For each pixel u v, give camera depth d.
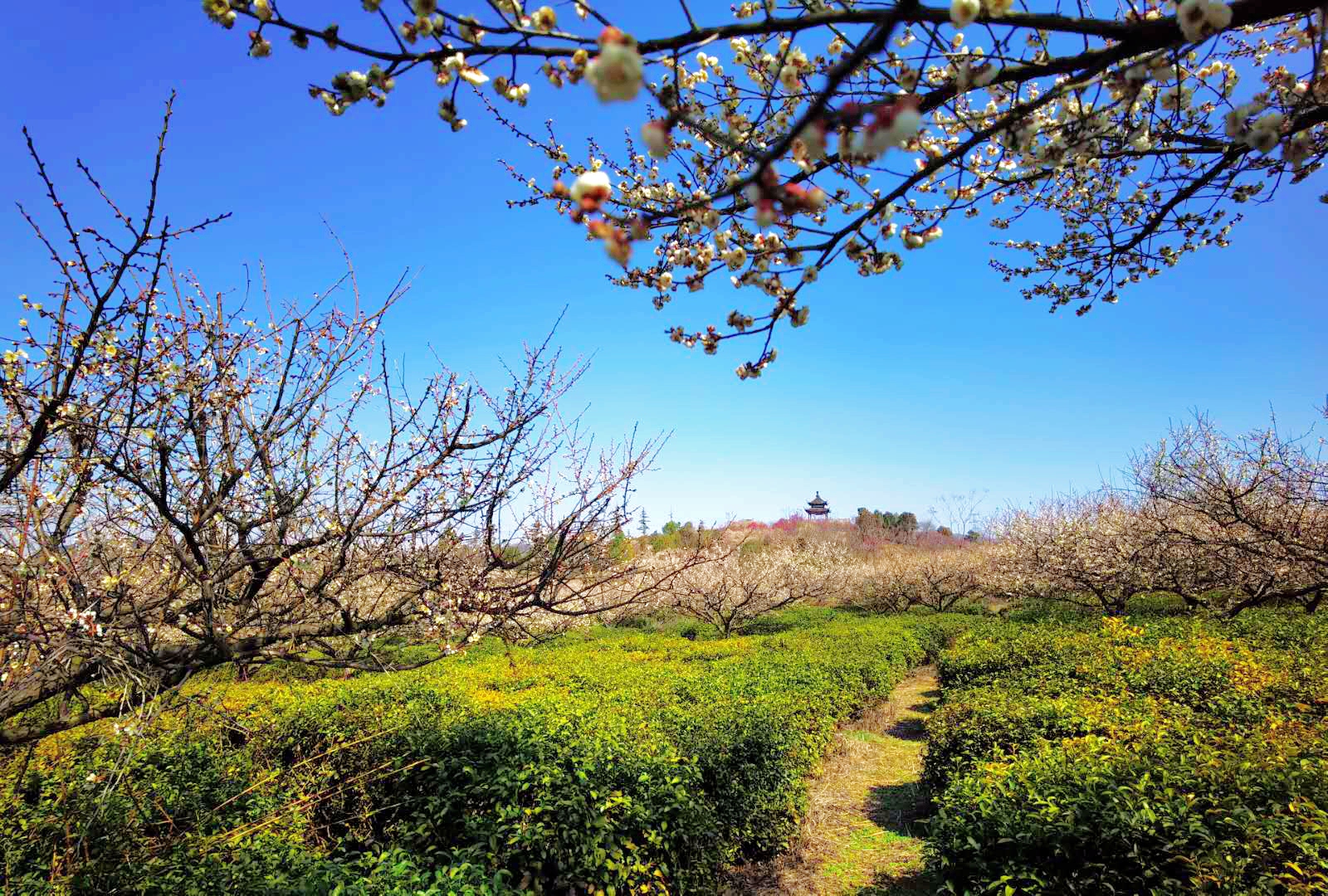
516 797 4.08
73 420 2.36
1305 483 8.13
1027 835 3.31
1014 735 5.27
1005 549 19.33
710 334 2.17
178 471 2.93
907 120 1.09
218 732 5.17
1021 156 2.22
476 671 9.52
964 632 13.48
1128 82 1.49
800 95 1.69
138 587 2.90
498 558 3.36
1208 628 9.34
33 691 2.44
